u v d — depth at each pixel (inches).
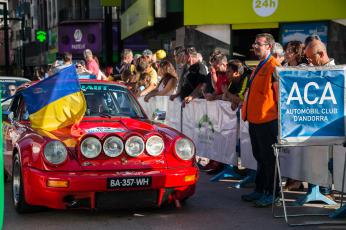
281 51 363.6
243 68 422.3
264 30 801.6
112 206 312.2
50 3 2187.5
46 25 2297.0
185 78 522.9
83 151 310.2
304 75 305.9
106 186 303.9
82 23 1784.0
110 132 330.6
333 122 308.5
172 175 318.0
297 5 763.4
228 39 802.2
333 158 331.0
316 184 343.6
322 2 756.6
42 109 343.3
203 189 410.6
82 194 305.9
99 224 310.5
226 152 446.9
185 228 301.9
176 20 923.4
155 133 326.6
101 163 312.7
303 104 306.5
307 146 331.6
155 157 323.6
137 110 387.2
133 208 341.1
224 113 447.8
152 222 314.8
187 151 330.3
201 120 494.9
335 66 307.1
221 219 321.1
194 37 813.9
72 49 1811.0
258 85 344.5
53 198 304.0
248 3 778.2
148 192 317.4
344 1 751.7
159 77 653.3
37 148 312.2
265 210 342.3
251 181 420.2
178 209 346.3
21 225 308.0
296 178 362.3
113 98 384.5
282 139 306.2
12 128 373.7
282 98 305.1
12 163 350.3
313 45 332.8
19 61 3120.1
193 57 511.8
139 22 982.4
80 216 327.6
